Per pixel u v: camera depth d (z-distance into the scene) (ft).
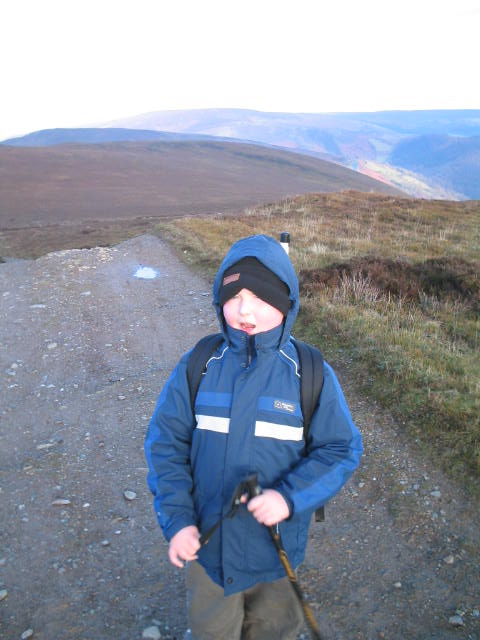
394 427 15.20
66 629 9.38
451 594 9.85
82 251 45.68
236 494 5.35
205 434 5.97
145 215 254.27
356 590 10.10
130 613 9.73
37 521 12.54
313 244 43.42
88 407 18.78
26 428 17.51
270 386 5.91
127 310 30.04
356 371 18.49
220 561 5.85
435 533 11.36
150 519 12.62
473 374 17.53
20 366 22.81
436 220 62.75
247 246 5.88
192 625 6.38
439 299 28.27
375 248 44.24
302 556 6.23
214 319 27.53
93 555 11.36
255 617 6.56
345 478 5.84
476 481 12.52
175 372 6.42
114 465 14.99
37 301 32.07
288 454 5.88
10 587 10.44
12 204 296.92
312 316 23.38
